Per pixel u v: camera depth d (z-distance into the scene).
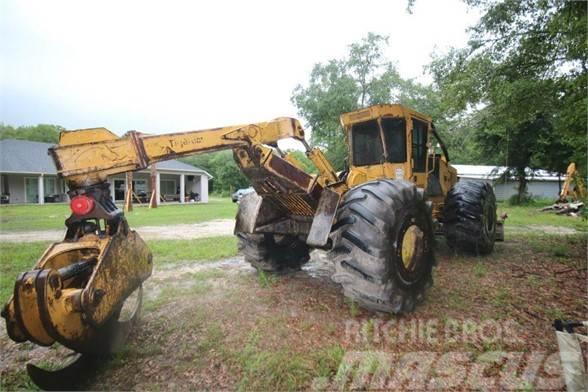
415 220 2.97
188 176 29.77
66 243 2.13
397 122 4.07
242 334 2.52
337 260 2.67
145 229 9.35
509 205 19.95
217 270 4.49
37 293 1.66
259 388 1.91
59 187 23.06
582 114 5.28
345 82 20.95
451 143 19.11
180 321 2.79
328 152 22.33
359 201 2.70
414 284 2.89
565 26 4.55
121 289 2.16
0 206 18.19
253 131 2.72
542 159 19.41
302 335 2.49
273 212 3.68
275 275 4.09
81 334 1.87
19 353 2.45
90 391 1.95
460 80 6.27
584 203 5.12
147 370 2.13
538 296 3.33
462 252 5.33
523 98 5.81
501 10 5.38
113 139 2.25
